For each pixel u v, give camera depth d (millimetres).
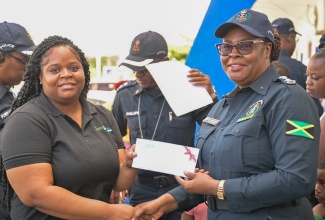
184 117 3354
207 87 3215
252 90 2258
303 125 2061
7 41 2693
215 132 2334
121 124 3598
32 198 2053
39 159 2059
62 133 2141
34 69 2225
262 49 2242
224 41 2305
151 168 2332
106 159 2217
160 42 3375
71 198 2072
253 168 2131
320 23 4984
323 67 2982
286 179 2020
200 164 2385
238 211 2174
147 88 3414
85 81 2352
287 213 2152
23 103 2291
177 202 2533
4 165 2092
